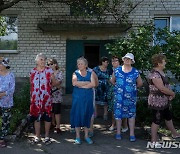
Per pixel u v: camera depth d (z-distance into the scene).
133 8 9.84
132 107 5.65
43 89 5.42
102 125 6.82
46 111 5.50
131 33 7.43
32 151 5.13
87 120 5.50
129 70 5.59
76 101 5.46
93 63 11.01
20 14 10.60
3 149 5.21
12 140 5.60
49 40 10.67
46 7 10.48
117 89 5.62
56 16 10.50
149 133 5.92
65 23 10.09
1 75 5.36
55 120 6.36
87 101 5.46
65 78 10.73
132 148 5.28
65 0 8.77
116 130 6.28
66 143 5.55
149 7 10.50
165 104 5.21
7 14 10.62
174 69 6.68
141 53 6.83
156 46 6.93
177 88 7.93
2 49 10.88
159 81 5.06
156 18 10.73
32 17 10.59
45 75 5.43
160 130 6.03
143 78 6.84
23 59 10.78
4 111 5.42
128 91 5.55
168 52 6.91
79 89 5.48
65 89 10.74
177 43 6.95
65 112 8.16
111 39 10.53
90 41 10.62
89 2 8.41
